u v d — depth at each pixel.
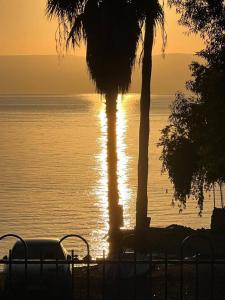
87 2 31.97
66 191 118.25
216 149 32.97
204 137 35.47
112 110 34.22
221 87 32.88
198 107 49.09
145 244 30.95
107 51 32.59
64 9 31.80
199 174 55.81
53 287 22.45
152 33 31.41
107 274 24.66
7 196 111.56
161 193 113.81
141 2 31.48
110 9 31.83
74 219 87.38
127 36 32.22
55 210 95.75
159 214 90.06
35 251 24.64
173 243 40.31
